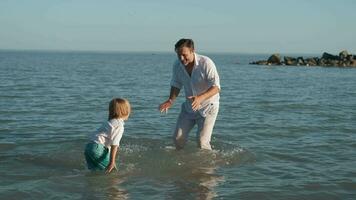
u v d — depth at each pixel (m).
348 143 9.55
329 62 71.19
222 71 51.06
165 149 8.37
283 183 6.57
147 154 8.02
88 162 6.91
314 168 7.47
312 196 6.04
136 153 8.09
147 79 33.72
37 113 13.34
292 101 18.02
